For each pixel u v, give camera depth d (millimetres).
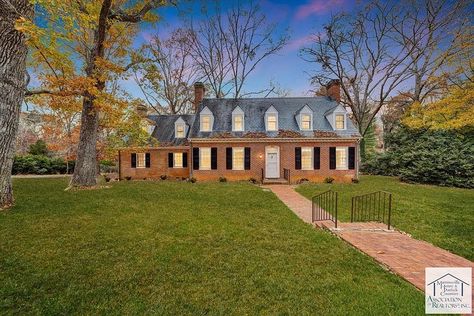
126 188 14258
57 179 18875
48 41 8672
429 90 23078
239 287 3723
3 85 7777
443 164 16438
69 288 3586
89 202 9781
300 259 4812
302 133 19875
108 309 3137
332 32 27109
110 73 14062
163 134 23172
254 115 21234
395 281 3947
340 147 19453
